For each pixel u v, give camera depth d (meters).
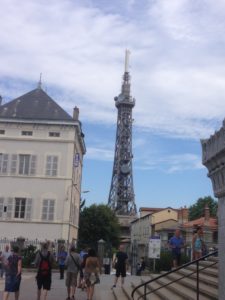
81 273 20.95
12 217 47.91
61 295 18.42
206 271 13.80
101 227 84.06
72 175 49.00
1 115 49.62
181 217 88.56
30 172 48.72
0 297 16.75
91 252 16.36
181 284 14.35
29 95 52.84
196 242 19.75
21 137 49.16
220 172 8.23
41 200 48.19
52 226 47.69
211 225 63.00
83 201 85.44
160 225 88.31
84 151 63.16
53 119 49.06
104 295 18.52
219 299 8.30
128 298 15.70
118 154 159.38
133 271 45.69
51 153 49.00
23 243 38.97
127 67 168.12
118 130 162.50
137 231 117.94
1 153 49.03
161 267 32.78
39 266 14.96
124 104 162.62
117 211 152.38
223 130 7.64
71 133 49.31
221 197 8.36
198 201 103.50
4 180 48.56
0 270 26.59
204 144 9.02
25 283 23.73
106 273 36.97
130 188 156.00
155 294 14.28
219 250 8.40
